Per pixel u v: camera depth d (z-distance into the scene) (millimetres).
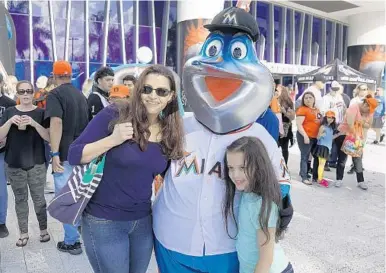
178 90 1913
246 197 1799
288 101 6793
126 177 1854
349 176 7262
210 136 1973
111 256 1915
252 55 1950
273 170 1778
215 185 1896
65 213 1874
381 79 22750
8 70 6477
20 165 3521
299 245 3885
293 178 6949
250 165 1723
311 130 6363
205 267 1929
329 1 21000
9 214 4582
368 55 22969
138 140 1827
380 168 8227
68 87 3459
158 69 1835
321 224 4531
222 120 1901
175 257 1967
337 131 6543
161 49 18359
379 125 12164
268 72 1950
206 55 2004
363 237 4141
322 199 5617
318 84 7605
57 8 15633
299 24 22781
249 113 1907
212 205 1891
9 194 5383
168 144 1905
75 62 16234
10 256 3457
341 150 6234
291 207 1834
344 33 25625
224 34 1984
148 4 17766
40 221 3734
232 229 1888
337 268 3393
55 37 15594
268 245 1743
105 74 4055
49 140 3523
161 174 2102
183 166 1963
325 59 24641
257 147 1752
